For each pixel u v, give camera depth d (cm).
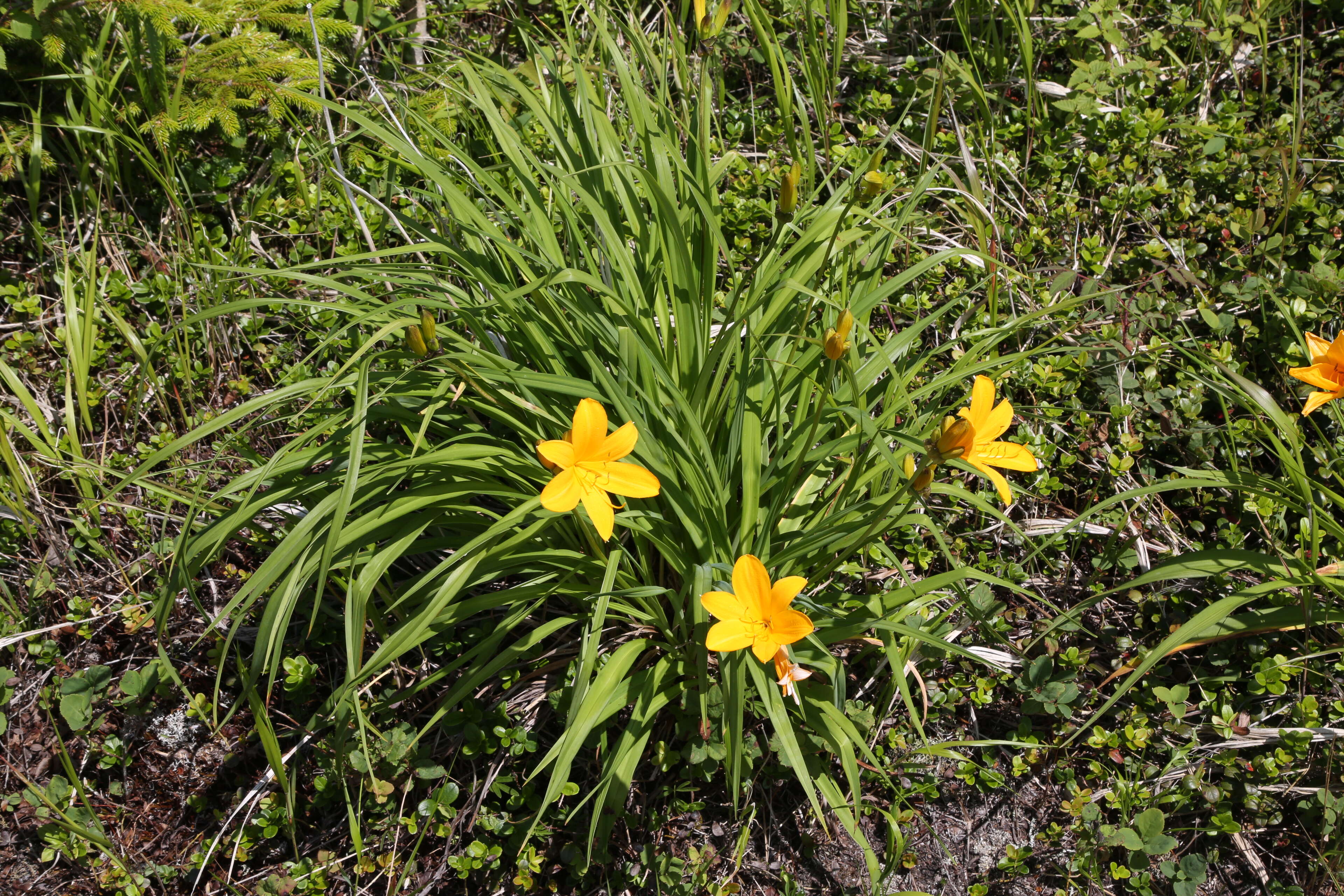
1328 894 120
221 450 134
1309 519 125
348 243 154
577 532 121
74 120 148
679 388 120
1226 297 152
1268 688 127
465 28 186
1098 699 130
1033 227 158
